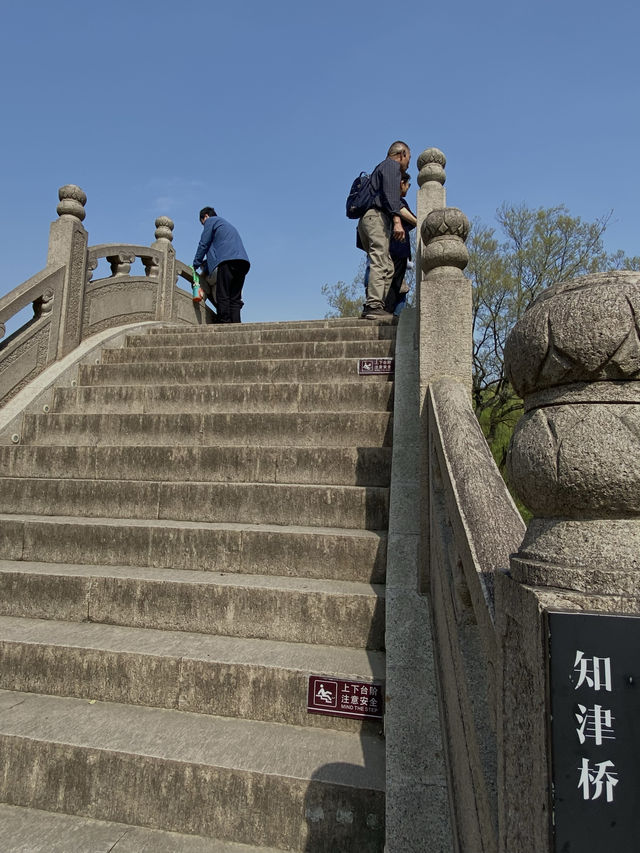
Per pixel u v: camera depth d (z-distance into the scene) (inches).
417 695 86.9
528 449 39.2
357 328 247.3
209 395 204.2
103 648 107.7
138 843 82.0
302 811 80.9
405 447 149.6
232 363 221.8
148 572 130.9
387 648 95.4
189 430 186.9
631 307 36.1
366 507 140.9
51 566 137.8
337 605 112.5
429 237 129.1
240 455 165.3
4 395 213.0
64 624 123.2
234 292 361.7
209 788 84.4
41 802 89.8
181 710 102.3
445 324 120.7
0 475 182.4
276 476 162.4
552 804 32.1
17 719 98.3
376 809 78.4
